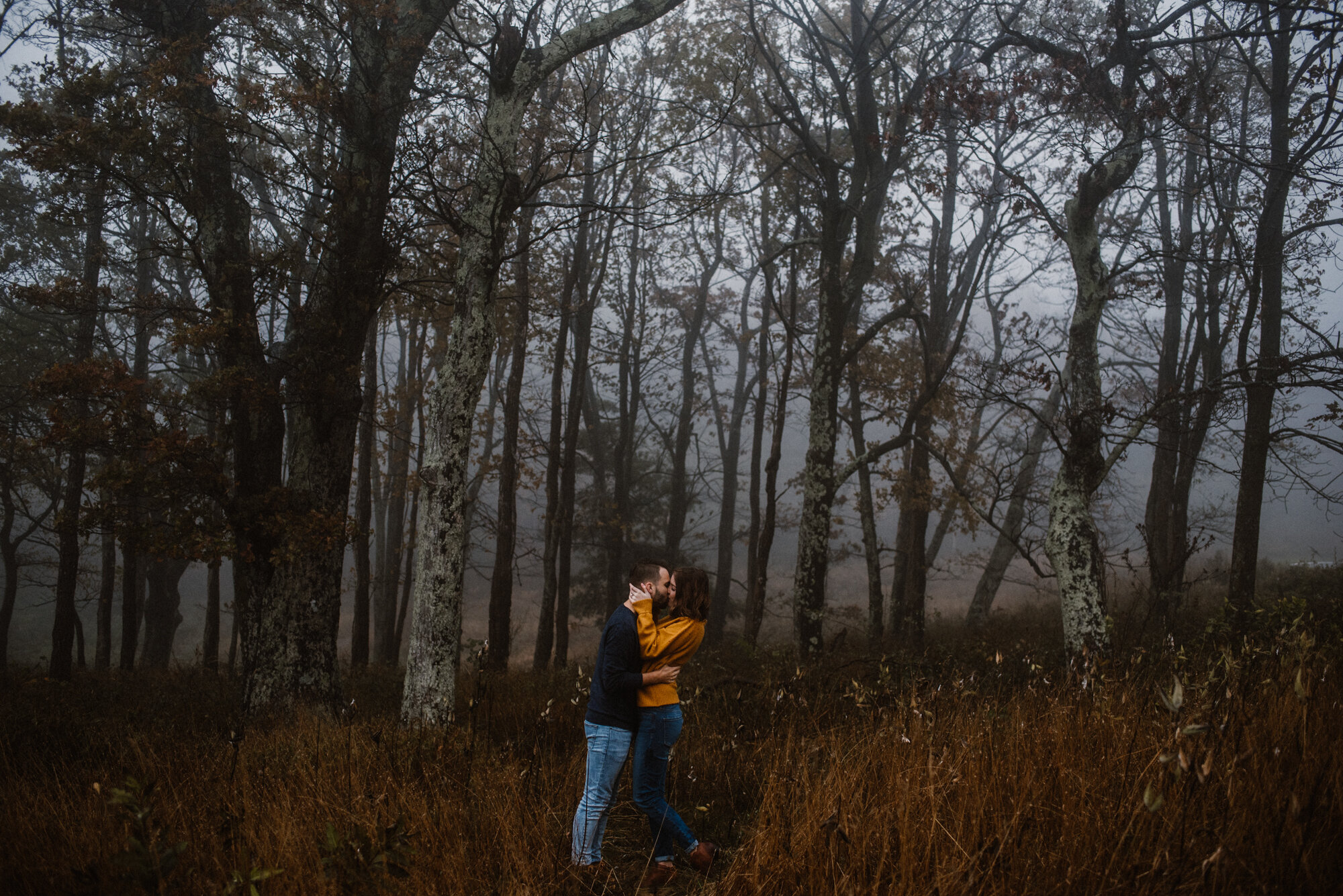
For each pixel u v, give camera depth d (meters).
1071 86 10.55
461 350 7.18
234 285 9.92
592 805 3.69
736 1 15.90
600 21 8.15
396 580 20.77
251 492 9.82
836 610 20.62
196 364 19.44
